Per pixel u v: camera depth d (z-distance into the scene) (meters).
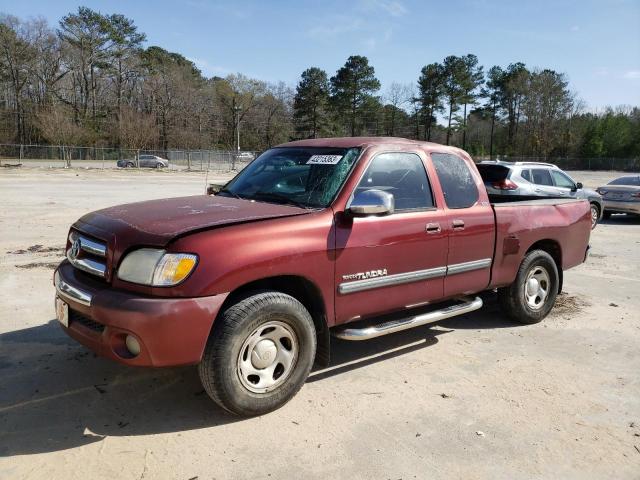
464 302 4.99
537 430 3.51
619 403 3.94
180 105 81.31
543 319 5.88
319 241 3.68
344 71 79.81
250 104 92.94
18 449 3.10
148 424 3.42
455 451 3.24
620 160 74.56
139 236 3.28
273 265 3.44
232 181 4.89
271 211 3.75
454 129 83.25
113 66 76.88
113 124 73.19
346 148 4.30
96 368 4.21
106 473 2.91
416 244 4.28
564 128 83.69
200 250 3.21
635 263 9.45
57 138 60.97
